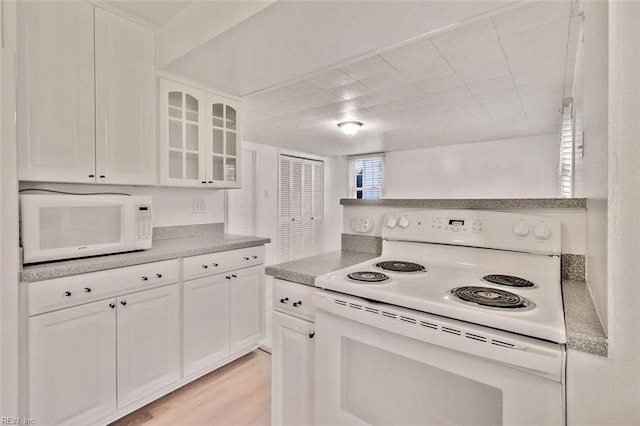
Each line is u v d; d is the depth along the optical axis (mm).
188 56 1859
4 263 1245
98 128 1838
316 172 6191
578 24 1659
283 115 3398
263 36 1590
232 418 1741
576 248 1188
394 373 1000
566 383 710
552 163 4344
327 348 1141
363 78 2414
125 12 1889
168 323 1890
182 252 1949
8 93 1266
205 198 2834
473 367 828
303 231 5867
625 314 651
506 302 895
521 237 1247
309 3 1311
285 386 1347
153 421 1708
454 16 1411
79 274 1521
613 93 637
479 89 2646
